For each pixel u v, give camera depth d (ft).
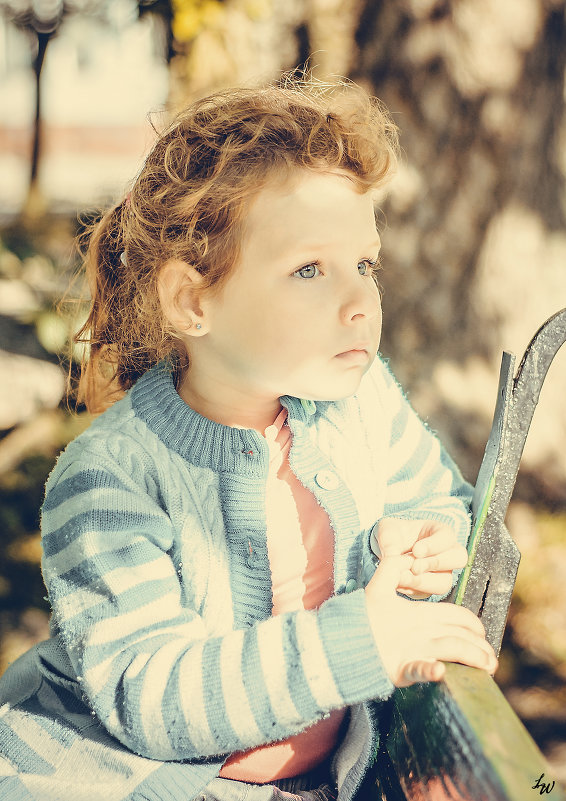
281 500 4.24
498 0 10.28
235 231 3.81
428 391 10.96
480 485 3.94
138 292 4.36
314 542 4.21
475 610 3.87
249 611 3.97
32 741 3.90
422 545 3.81
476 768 2.73
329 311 3.76
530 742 2.70
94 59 25.27
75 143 45.44
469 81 10.44
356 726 3.93
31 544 11.73
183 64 11.05
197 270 3.92
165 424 4.09
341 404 4.55
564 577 10.77
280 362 3.84
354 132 4.02
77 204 26.55
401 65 10.29
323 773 4.09
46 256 18.04
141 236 4.21
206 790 3.82
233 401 4.19
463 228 10.78
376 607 3.43
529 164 10.83
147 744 3.49
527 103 10.66
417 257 10.82
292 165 3.80
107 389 4.84
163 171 4.14
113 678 3.58
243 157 3.85
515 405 3.76
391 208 10.68
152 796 3.65
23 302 17.31
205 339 4.04
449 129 10.53
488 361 11.12
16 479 12.85
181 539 3.98
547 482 11.75
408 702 3.49
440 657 3.28
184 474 4.04
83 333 4.94
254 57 10.72
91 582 3.74
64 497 3.95
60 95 45.73
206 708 3.35
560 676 9.75
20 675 4.27
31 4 27.50
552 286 11.19
